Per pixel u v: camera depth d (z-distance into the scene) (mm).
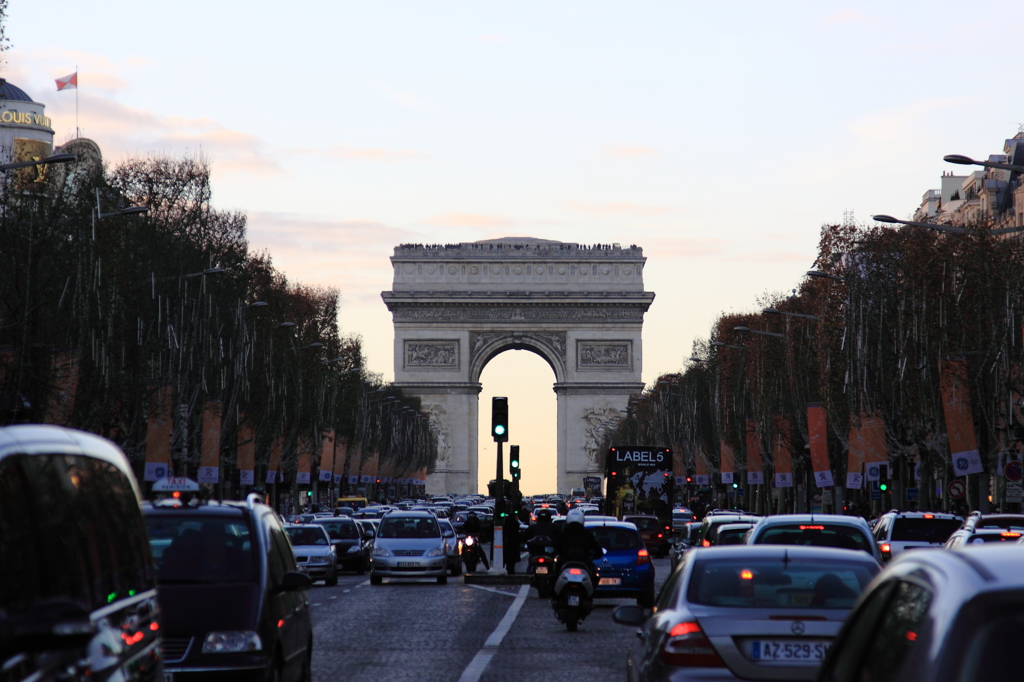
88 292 96500
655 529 113000
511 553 93125
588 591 52812
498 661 42344
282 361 163375
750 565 24312
